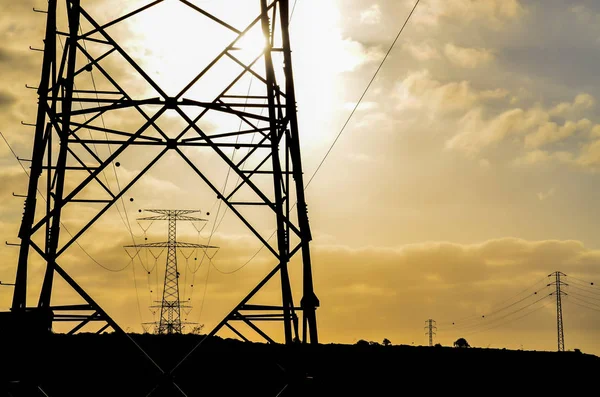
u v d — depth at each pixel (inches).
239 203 970.1
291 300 965.8
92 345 1561.3
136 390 1102.4
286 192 992.9
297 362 854.5
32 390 741.3
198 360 1448.1
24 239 773.3
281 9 922.7
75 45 869.8
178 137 848.3
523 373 1748.3
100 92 968.9
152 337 1779.0
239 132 932.6
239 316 847.7
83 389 1104.2
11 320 745.6
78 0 869.2
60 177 938.7
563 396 1403.8
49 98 855.7
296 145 891.4
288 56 914.7
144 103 852.0
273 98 943.7
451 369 1721.2
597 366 1961.1
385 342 2871.6
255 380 1240.8
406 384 1428.4
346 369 1599.4
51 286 907.4
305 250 854.5
